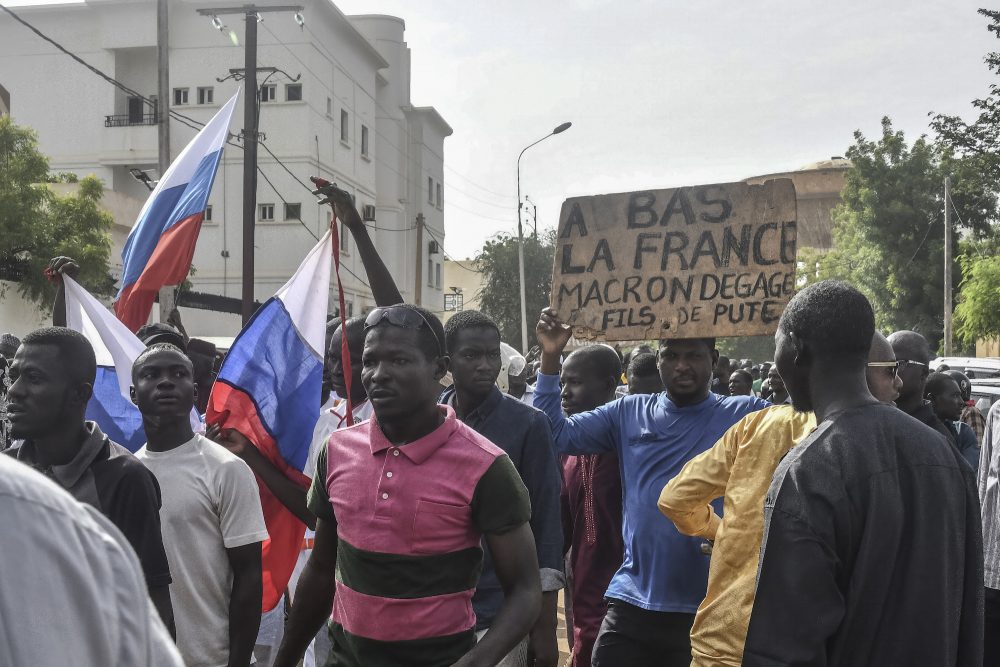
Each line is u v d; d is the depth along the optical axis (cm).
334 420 473
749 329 425
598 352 554
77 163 3422
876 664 225
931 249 3809
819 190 6638
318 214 3362
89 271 2038
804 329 249
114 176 3447
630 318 443
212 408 450
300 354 460
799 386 256
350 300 3675
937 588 227
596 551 490
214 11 1861
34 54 3447
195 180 723
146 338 530
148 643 114
